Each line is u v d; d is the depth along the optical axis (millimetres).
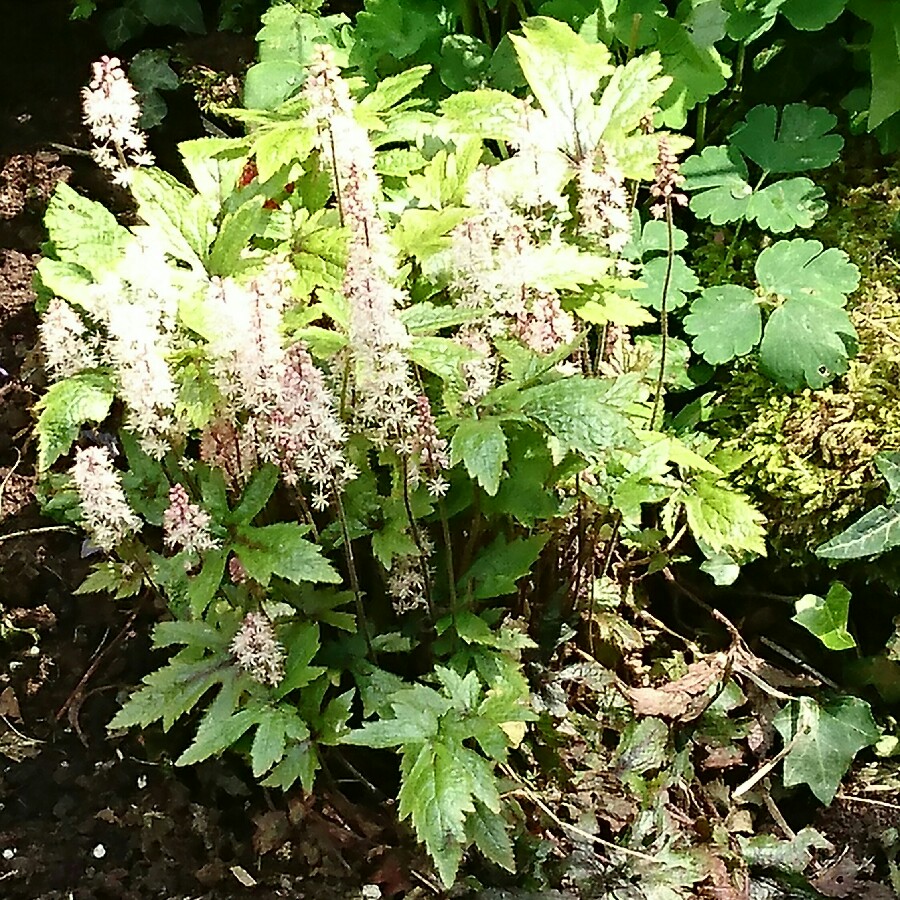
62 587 902
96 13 1106
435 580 817
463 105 848
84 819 833
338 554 823
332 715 772
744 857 824
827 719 857
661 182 802
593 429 731
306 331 758
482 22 1006
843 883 823
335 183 783
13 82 1091
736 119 1025
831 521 876
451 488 795
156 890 810
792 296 899
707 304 911
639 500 803
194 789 836
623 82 833
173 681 767
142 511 799
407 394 733
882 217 949
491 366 785
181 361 767
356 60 984
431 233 780
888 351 897
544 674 838
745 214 936
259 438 754
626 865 801
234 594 789
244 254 795
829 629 851
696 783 850
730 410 911
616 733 849
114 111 771
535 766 825
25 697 874
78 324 761
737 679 877
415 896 793
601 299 807
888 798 851
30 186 1036
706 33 965
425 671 826
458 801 719
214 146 826
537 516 787
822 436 880
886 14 948
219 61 1065
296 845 812
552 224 822
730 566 878
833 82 1027
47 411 764
